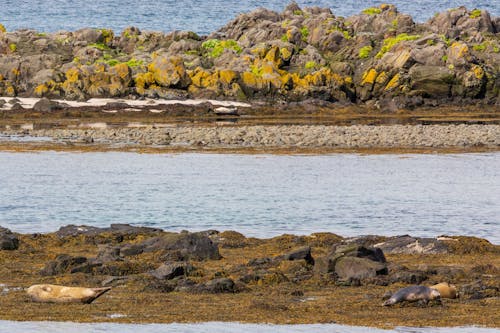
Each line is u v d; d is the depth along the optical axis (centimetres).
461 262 6028
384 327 4109
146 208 8912
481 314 4356
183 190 10150
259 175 11425
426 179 11162
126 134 16138
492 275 5475
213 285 4894
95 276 5338
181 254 5991
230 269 5597
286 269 5519
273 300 4697
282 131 16425
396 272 5284
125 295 4797
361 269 5312
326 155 13612
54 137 15838
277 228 7844
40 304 4525
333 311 4422
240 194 9862
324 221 8219
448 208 9019
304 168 12131
